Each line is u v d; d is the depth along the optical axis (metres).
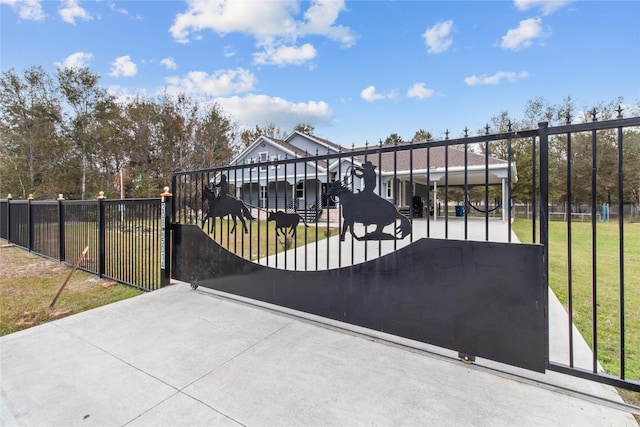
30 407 1.82
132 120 22.75
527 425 1.63
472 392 1.92
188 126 24.08
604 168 18.28
